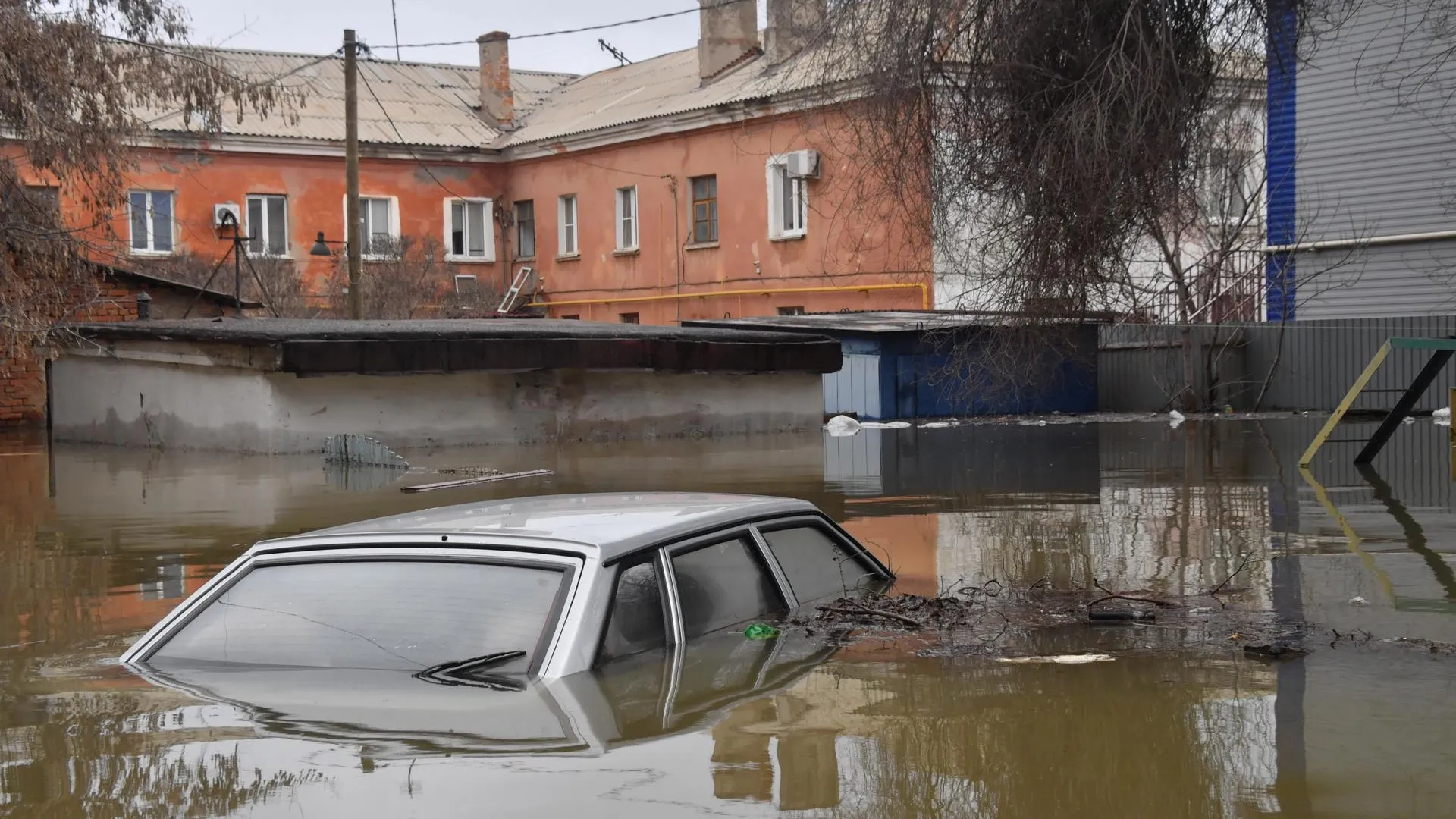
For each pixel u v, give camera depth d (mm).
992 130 7664
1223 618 5574
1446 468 12617
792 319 23734
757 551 4914
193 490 11508
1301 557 7434
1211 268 23281
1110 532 8477
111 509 10125
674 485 11547
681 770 3232
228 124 35188
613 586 4066
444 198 38094
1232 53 7664
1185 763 3402
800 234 29984
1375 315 21734
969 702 3979
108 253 17438
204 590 4551
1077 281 7793
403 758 3283
